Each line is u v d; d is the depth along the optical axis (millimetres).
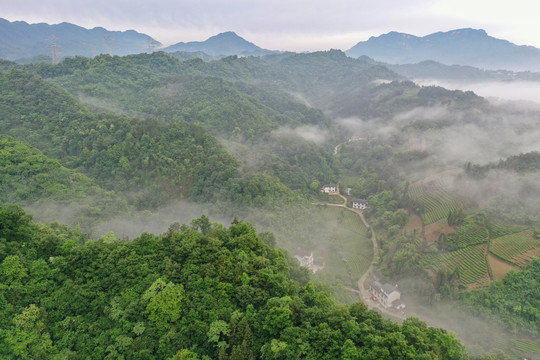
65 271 72375
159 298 64438
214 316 62062
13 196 132750
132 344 61031
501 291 109312
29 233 79438
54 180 147875
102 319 66000
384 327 58406
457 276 120625
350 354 51844
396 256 135000
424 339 56188
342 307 61281
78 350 62062
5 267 68125
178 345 59906
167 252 76625
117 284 69938
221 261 71750
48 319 65312
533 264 114500
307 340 55688
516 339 96688
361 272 141625
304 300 66062
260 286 68562
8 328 61625
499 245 129000
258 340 58906
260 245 81938
